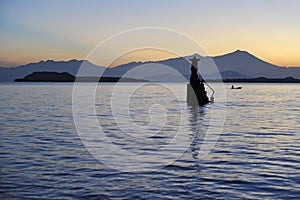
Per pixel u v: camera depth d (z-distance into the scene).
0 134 23.11
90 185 11.51
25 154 16.42
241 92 112.38
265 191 10.98
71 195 10.52
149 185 11.56
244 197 10.41
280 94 98.69
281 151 17.53
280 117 35.91
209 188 11.27
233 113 40.09
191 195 10.59
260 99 71.88
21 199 10.14
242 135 23.31
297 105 54.81
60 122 30.59
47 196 10.41
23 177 12.39
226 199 10.24
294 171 13.44
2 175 12.64
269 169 13.74
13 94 89.00
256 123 30.50
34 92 102.25
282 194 10.69
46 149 17.78
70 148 18.09
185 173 13.12
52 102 58.72
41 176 12.55
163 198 10.31
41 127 26.97
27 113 39.06
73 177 12.45
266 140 21.19
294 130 25.94
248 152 17.25
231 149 18.06
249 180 12.18
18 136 22.25
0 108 45.75
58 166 14.09
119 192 10.83
